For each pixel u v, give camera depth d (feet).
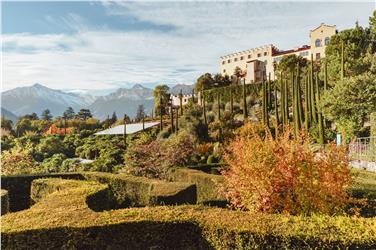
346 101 79.15
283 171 21.25
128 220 17.87
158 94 273.95
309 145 22.34
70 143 162.61
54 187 34.47
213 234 16.43
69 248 17.26
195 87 253.85
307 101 111.96
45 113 464.65
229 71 292.61
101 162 78.95
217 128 132.87
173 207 20.29
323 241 14.52
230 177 26.45
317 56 220.64
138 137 151.43
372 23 135.44
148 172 57.36
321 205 20.62
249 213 18.52
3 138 165.58
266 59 267.39
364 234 14.49
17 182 45.11
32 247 17.10
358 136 79.66
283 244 15.06
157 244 17.65
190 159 69.31
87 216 18.93
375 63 112.78
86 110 401.49
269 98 158.40
